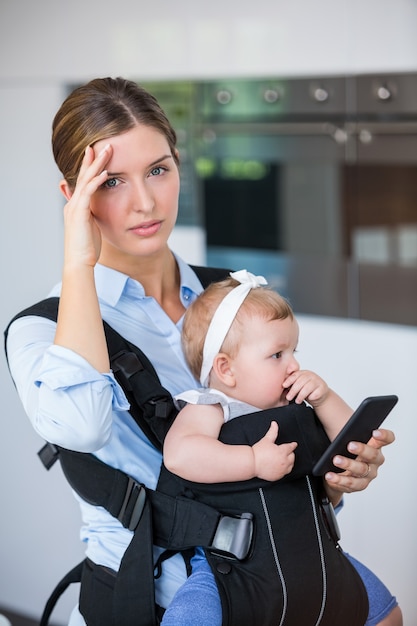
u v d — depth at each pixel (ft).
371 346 10.32
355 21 9.70
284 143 10.87
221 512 5.30
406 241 10.42
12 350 5.51
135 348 5.60
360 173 10.46
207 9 10.44
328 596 5.28
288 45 10.11
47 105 10.85
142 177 5.36
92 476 5.49
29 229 11.11
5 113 11.10
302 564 5.23
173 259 6.24
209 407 5.45
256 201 11.32
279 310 5.68
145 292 6.00
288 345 5.71
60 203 10.89
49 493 11.33
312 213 11.02
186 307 6.23
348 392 10.55
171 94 11.19
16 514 11.63
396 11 9.45
